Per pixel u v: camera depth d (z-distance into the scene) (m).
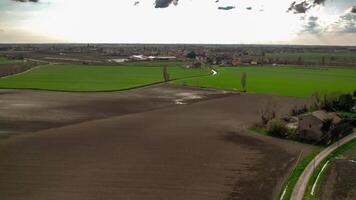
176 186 55.94
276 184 57.03
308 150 74.38
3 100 122.75
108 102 123.25
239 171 62.25
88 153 70.19
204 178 59.03
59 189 54.50
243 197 52.59
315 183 57.22
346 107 115.50
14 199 51.28
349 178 59.56
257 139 81.38
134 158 67.75
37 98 127.81
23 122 93.75
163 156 69.06
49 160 66.19
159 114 106.06
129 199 51.62
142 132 85.69
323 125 79.94
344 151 73.81
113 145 75.38
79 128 88.69
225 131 87.56
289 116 101.19
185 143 77.44
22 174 59.75
